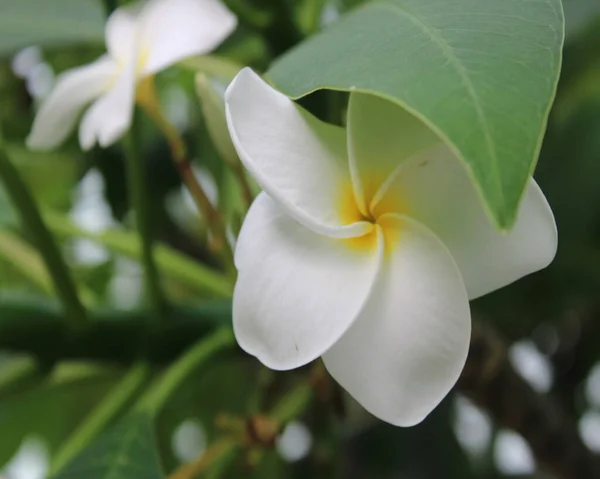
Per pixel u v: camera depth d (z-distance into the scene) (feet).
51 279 1.74
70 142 2.59
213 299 2.04
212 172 2.44
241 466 1.94
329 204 1.40
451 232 1.41
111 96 1.64
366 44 1.40
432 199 1.41
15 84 2.82
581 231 2.51
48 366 1.78
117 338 1.79
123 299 2.96
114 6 1.95
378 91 1.33
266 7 1.88
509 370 2.07
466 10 1.39
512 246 1.40
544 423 2.12
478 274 1.41
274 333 1.38
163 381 1.71
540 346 2.84
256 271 1.39
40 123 1.71
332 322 1.37
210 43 1.60
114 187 2.66
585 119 2.62
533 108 1.28
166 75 2.48
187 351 1.81
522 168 1.26
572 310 2.73
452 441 2.77
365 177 1.41
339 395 1.73
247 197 1.65
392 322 1.38
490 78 1.31
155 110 1.72
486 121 1.28
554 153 2.61
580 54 2.51
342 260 1.39
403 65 1.34
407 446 2.77
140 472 1.61
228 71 1.73
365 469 2.76
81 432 1.74
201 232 2.87
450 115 1.29
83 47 2.60
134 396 1.78
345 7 1.88
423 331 1.38
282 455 2.40
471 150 1.27
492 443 2.84
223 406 2.65
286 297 1.38
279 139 1.39
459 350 1.38
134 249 2.07
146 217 1.78
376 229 1.41
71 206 2.90
